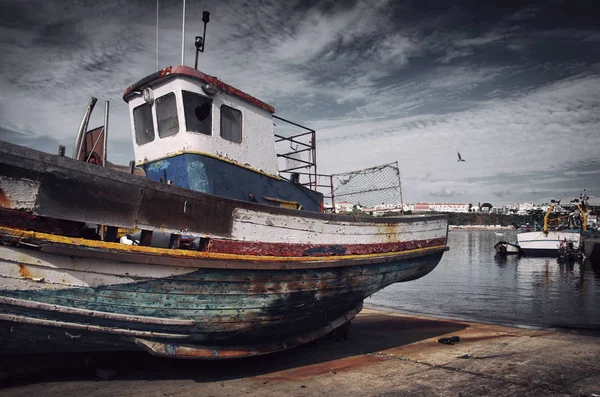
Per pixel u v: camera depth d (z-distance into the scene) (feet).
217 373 18.71
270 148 22.57
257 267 16.71
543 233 123.03
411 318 37.04
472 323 34.58
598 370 20.07
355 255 21.81
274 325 18.72
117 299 14.10
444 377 18.78
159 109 19.67
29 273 12.60
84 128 16.07
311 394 16.25
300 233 18.79
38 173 12.41
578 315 40.86
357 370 19.85
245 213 16.67
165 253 14.39
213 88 19.11
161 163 19.39
